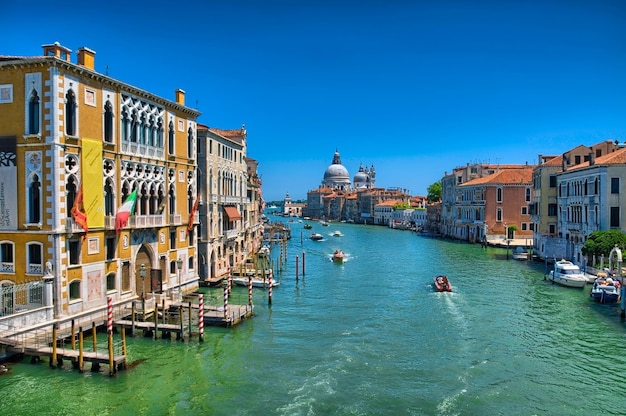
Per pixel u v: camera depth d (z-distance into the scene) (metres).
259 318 32.50
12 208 24.67
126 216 28.16
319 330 29.66
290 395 20.44
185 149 35.88
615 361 24.06
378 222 166.38
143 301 28.28
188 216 36.50
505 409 19.20
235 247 49.88
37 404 19.09
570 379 21.97
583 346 26.25
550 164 58.12
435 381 21.84
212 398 20.12
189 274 37.06
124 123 29.16
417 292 41.03
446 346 26.48
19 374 21.42
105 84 27.25
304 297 39.41
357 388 21.11
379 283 45.81
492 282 44.94
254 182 69.88
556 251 54.41
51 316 23.97
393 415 18.72
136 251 30.23
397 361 24.28
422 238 101.81
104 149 27.20
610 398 20.09
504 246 74.44
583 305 35.16
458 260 61.72
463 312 33.69
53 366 22.05
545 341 27.12
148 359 24.11
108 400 19.66
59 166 24.06
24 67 24.16
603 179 43.59
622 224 43.34
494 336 28.11
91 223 26.09
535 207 61.94
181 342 26.73
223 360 24.34
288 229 105.50
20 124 24.39
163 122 33.06
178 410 19.05
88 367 22.48
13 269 24.88
